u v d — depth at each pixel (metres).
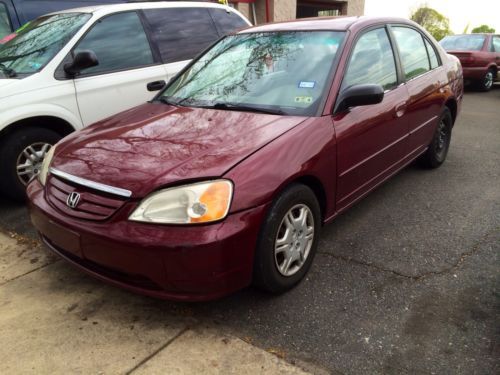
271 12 13.41
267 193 2.52
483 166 5.25
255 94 3.29
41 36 4.77
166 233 2.31
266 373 2.26
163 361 2.35
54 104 4.29
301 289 2.93
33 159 4.31
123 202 2.42
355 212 4.03
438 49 4.88
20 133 4.19
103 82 4.61
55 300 2.87
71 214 2.57
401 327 2.56
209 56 3.96
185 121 3.07
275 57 3.51
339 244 3.47
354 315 2.68
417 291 2.88
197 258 2.31
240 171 2.47
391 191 4.50
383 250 3.38
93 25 4.68
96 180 2.54
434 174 4.97
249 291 2.92
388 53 3.89
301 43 3.53
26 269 3.24
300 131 2.83
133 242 2.33
